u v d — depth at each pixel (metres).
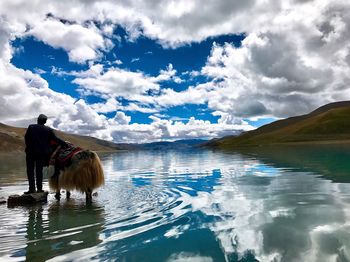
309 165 10.97
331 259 2.45
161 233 3.28
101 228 3.62
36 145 6.14
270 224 3.48
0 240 3.25
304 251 2.62
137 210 4.53
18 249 2.95
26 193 5.96
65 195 6.71
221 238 3.04
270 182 7.12
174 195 5.78
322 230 3.17
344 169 9.14
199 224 3.58
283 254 2.59
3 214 4.67
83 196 6.46
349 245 2.72
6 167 16.88
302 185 6.40
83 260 2.62
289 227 3.32
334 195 5.17
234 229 3.32
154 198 5.52
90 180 5.89
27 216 4.51
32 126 6.29
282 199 4.96
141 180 8.69
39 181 6.26
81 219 4.16
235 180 7.79
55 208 5.10
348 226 3.29
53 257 2.71
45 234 3.46
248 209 4.30
